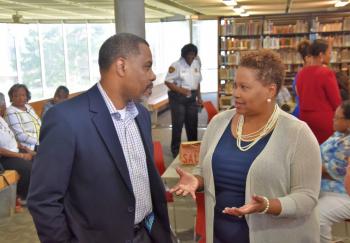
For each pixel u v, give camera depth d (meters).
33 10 10.34
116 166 1.49
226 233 1.64
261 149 1.55
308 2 9.08
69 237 1.49
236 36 9.37
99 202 1.47
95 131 1.47
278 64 1.55
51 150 1.42
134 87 1.52
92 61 14.53
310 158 1.50
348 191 1.65
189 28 14.84
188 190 1.66
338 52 8.95
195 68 6.38
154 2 9.07
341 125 2.68
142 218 1.67
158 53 15.38
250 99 1.54
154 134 8.45
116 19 5.18
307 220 1.57
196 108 6.51
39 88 13.79
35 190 1.43
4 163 4.58
